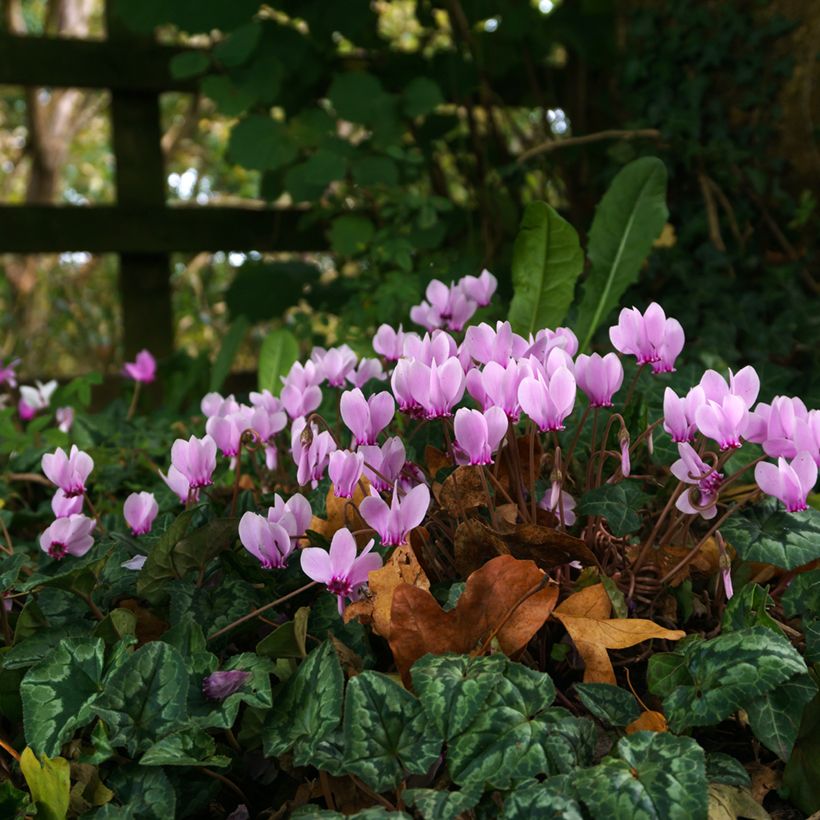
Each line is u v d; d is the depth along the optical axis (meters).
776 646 0.65
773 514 0.71
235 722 0.70
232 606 0.72
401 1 2.69
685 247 1.64
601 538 0.74
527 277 1.00
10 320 3.49
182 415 1.41
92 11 4.59
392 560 0.70
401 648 0.67
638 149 1.71
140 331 1.93
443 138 1.97
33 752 0.65
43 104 4.12
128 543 0.76
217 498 0.86
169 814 0.64
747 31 1.62
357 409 0.70
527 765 0.62
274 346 1.18
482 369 0.75
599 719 0.68
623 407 0.85
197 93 1.93
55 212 1.85
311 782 0.67
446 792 0.61
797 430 0.66
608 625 0.69
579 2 2.01
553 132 2.08
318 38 1.81
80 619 0.73
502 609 0.67
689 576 0.75
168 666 0.66
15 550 0.96
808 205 1.55
